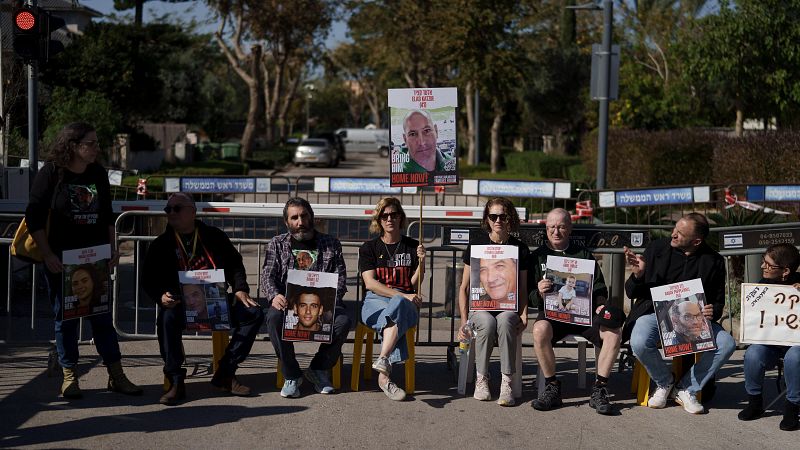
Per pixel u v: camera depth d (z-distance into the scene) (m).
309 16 42.03
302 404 6.20
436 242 13.67
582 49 41.62
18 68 17.30
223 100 60.50
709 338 6.07
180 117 48.19
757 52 21.66
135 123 33.22
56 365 6.76
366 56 50.19
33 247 5.96
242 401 6.24
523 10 34.56
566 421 5.97
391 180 6.84
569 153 42.03
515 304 6.36
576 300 6.33
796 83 21.59
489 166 40.53
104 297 6.12
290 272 6.23
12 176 11.91
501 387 6.36
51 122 24.66
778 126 24.34
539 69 39.47
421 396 6.49
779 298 5.95
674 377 6.51
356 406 6.19
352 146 72.38
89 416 5.80
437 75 42.44
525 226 7.47
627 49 38.31
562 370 7.36
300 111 104.94
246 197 17.42
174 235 6.34
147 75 30.97
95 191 6.09
